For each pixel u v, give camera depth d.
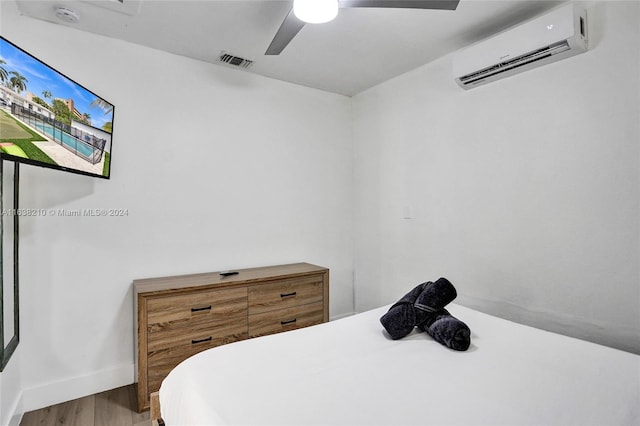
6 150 1.43
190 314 2.28
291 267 3.06
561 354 1.48
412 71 3.00
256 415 1.06
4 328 1.69
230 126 2.93
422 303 1.72
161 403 1.39
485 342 1.61
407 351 1.52
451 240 2.71
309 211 3.40
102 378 2.34
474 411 1.08
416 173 2.99
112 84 2.41
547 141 2.12
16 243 1.93
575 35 1.85
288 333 1.73
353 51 2.65
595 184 1.92
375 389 1.21
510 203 2.32
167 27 2.28
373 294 3.45
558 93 2.07
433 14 2.15
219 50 2.61
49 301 2.17
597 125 1.91
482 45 2.28
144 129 2.53
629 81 1.80
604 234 1.89
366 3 1.60
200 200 2.77
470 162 2.57
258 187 3.08
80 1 1.98
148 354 2.13
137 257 2.50
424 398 1.16
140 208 2.51
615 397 1.15
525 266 2.24
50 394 2.16
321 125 3.48
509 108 2.32
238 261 2.96
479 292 2.51
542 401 1.13
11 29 2.06
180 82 2.69
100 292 2.35
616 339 1.84
